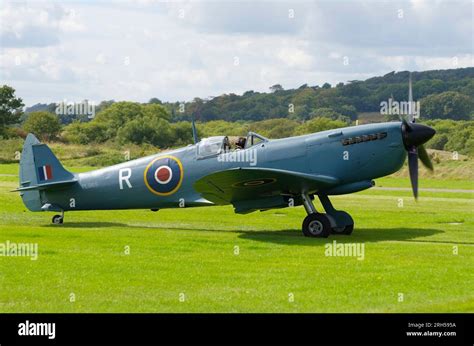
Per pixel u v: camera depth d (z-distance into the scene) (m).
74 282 10.62
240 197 16.44
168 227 17.61
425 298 9.88
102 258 12.59
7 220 18.61
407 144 15.99
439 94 72.75
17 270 11.45
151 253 13.20
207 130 53.69
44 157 18.55
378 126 16.05
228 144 17.16
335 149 16.09
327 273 11.41
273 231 17.02
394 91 75.38
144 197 17.89
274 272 11.46
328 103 73.38
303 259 12.70
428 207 23.34
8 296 9.84
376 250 13.80
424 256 13.10
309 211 15.91
